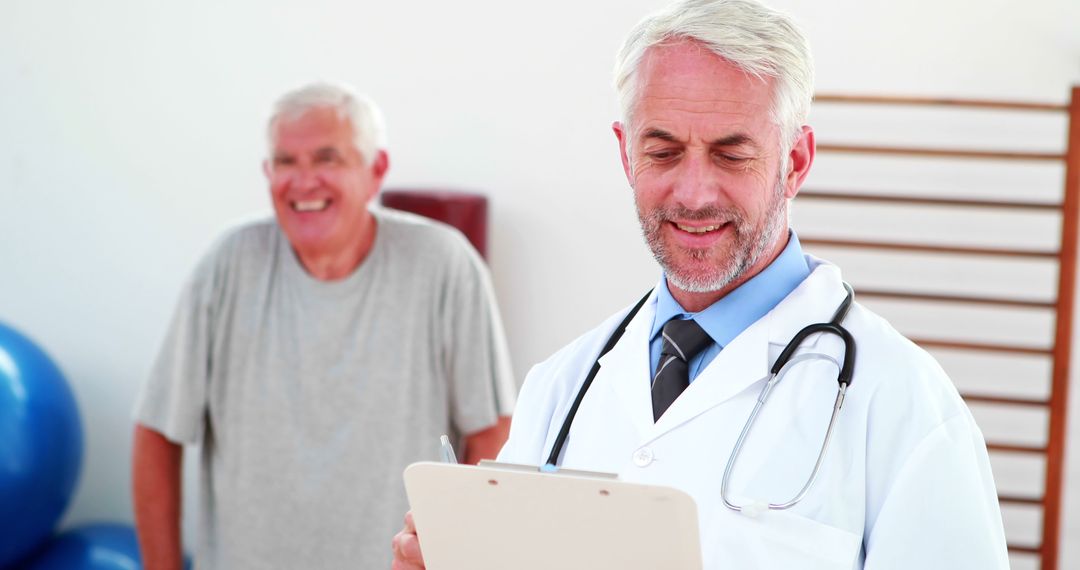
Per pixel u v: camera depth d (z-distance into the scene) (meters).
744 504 1.15
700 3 1.18
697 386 1.23
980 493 1.10
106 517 3.52
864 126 3.03
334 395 2.22
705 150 1.17
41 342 3.50
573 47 3.19
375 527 2.21
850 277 3.06
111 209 3.44
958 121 2.98
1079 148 2.87
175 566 2.35
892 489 1.11
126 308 3.46
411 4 3.25
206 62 3.36
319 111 2.17
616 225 3.20
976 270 3.01
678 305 1.31
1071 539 3.02
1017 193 2.97
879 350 1.18
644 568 1.04
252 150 3.36
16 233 3.49
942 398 1.15
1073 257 2.89
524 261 3.25
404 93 3.27
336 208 2.18
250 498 2.24
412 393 2.24
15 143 3.46
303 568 2.22
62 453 3.10
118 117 3.41
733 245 1.19
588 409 1.32
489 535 1.08
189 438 2.27
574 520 1.03
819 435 1.16
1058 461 2.92
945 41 2.98
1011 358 3.00
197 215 3.40
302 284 2.24
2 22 3.43
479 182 3.26
